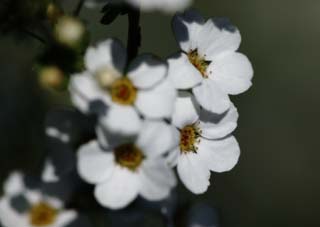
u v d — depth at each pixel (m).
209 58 0.11
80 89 0.10
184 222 0.12
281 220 0.21
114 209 0.11
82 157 0.10
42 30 0.11
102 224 0.11
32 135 0.16
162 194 0.10
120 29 0.19
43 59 0.10
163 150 0.10
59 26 0.10
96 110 0.10
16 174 0.11
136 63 0.10
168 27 0.21
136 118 0.10
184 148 0.11
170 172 0.10
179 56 0.11
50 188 0.11
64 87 0.10
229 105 0.11
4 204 0.11
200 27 0.11
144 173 0.10
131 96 0.10
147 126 0.10
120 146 0.10
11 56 0.17
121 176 0.10
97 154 0.10
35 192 0.11
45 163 0.10
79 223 0.11
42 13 0.10
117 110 0.10
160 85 0.10
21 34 0.11
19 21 0.10
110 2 0.11
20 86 0.17
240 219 0.21
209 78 0.11
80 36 0.10
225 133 0.11
